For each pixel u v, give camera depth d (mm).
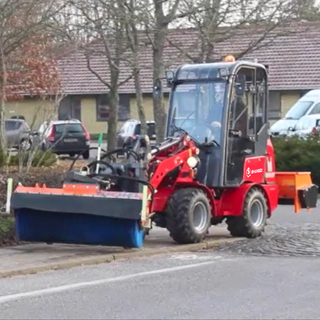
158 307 22219
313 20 53750
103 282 25891
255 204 36312
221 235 37000
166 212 33188
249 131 36406
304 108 81938
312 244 34031
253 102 36688
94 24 48219
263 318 20875
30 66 62500
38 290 24578
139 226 30734
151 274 27312
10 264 28547
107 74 97688
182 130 35125
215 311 21703
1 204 35969
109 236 31109
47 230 31781
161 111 49438
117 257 30516
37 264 28516
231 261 30062
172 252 32156
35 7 44625
